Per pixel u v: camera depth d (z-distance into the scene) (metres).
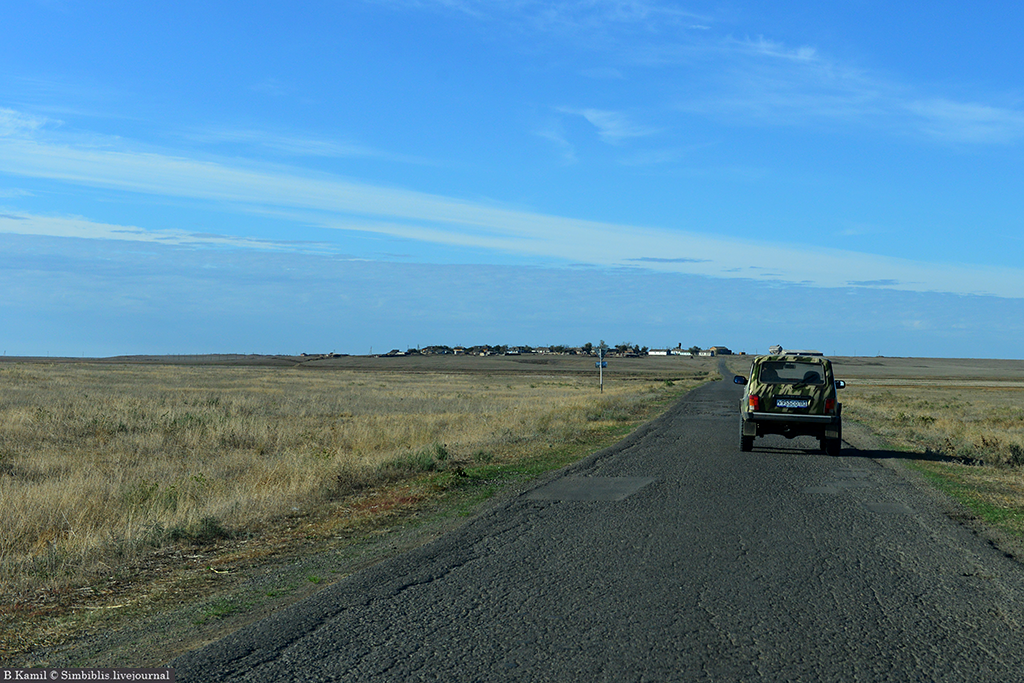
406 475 13.77
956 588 6.43
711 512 9.91
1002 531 8.84
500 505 10.39
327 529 9.10
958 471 14.55
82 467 14.65
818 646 5.04
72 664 4.79
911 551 7.77
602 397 43.97
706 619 5.58
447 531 8.77
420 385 71.31
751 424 17.27
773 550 7.78
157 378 69.12
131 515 9.48
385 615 5.67
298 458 15.10
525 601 6.02
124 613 5.93
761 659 4.80
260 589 6.51
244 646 5.03
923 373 162.62
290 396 44.06
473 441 18.97
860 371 170.50
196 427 21.88
